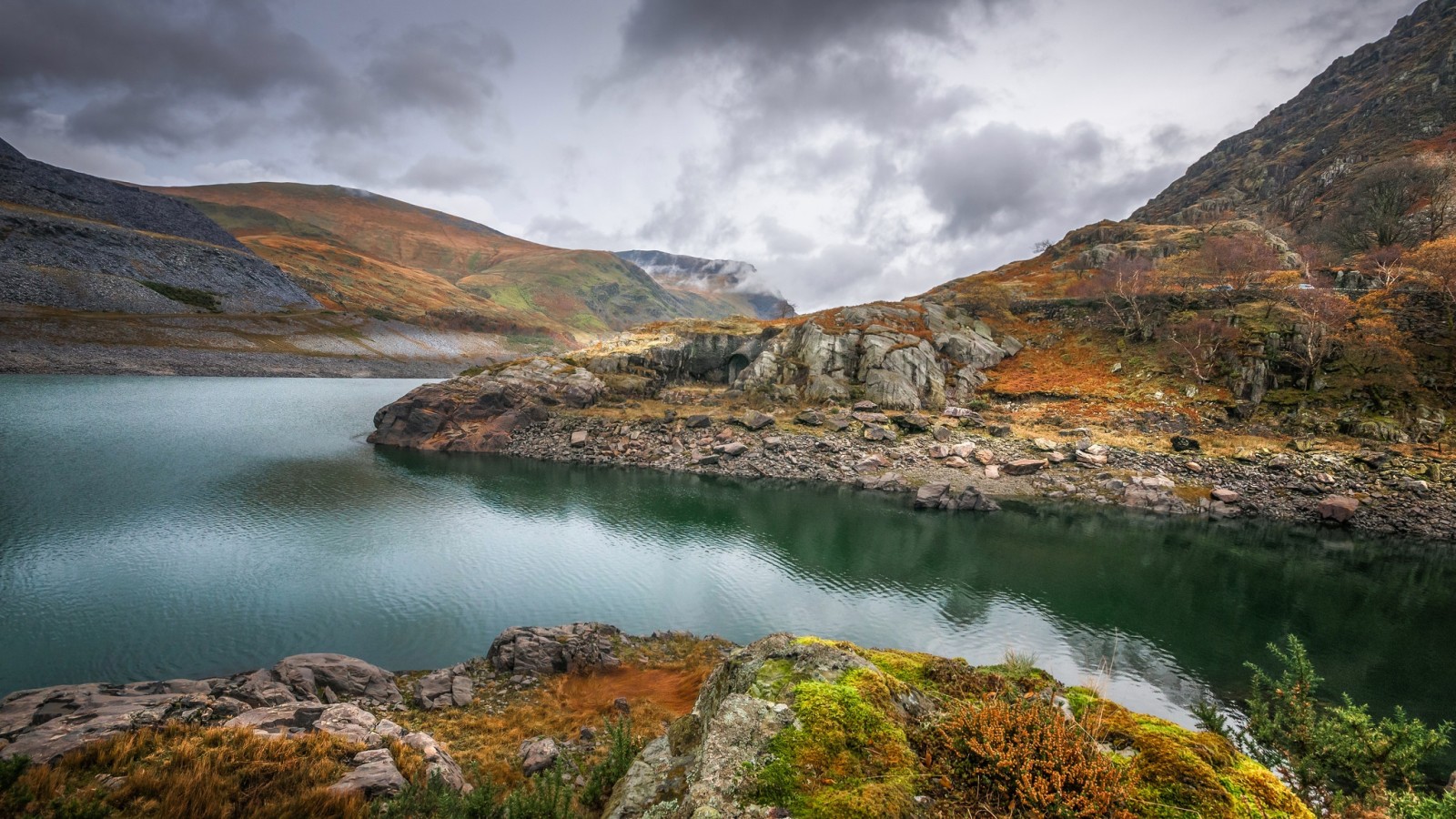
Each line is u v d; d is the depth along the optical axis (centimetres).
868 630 3338
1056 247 13688
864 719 681
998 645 3155
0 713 1469
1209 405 7031
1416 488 5284
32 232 16250
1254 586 3956
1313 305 6938
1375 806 1095
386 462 7394
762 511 5634
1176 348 8019
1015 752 606
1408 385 6212
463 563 4222
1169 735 684
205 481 6003
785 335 10206
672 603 3678
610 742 1891
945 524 5266
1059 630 3341
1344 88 18075
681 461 7512
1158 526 5219
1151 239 11800
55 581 3575
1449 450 5594
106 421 8588
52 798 888
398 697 2319
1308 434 6288
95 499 5197
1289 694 1509
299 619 3300
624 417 8881
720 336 11044
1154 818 556
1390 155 12700
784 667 845
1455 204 8812
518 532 4931
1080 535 5000
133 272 17525
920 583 4000
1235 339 7381
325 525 4869
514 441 8388
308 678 2194
